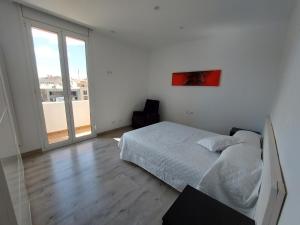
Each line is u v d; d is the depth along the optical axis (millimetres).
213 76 3488
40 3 2148
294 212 492
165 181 1896
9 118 1181
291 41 1610
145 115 4238
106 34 3412
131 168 2338
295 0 1833
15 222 702
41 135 2734
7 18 2184
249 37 2936
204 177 1411
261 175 1222
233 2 2012
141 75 4648
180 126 3027
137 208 1615
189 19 2557
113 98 3979
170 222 893
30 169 2244
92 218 1486
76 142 3281
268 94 2877
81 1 2068
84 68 3260
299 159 542
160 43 4012
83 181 2010
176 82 4207
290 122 830
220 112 3539
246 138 1974
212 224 879
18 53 2336
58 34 2719
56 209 1568
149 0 2014
